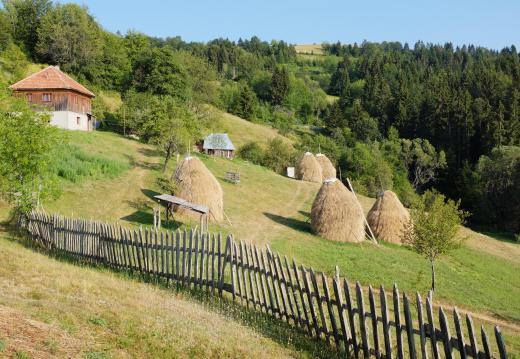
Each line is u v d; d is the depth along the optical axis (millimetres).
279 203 41344
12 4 86688
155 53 81062
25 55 79125
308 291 10930
